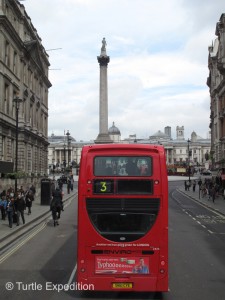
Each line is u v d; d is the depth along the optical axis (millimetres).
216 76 73688
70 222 28359
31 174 57125
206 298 10891
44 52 69000
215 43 79312
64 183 79875
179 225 27172
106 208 10836
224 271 13992
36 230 24359
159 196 10797
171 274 13547
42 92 69312
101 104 80500
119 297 11070
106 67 80812
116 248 10703
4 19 42719
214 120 77125
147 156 10984
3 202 27781
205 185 64812
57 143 191875
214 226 26828
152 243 10680
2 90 43781
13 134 48625
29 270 14219
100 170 10969
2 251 17688
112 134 198250
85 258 10742
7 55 46562
